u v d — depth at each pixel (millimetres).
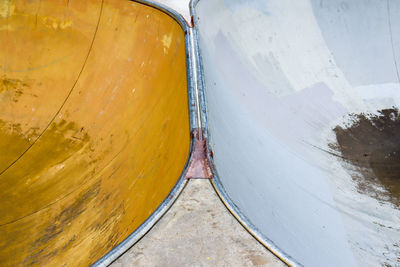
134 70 5832
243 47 6590
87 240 3977
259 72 6422
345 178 5125
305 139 5707
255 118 5488
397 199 4762
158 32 5875
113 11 6441
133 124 5160
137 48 6027
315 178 4969
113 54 6156
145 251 2521
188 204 2904
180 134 3842
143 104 5281
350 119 6203
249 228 2650
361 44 6953
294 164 5059
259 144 4918
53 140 5605
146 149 4547
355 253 4008
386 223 4438
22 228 4547
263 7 7090
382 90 6551
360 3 7137
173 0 7953
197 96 3875
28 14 6613
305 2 7215
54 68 6301
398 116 6152
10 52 6395
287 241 3445
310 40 7012
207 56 5363
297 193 4516
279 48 6855
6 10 6555
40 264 4039
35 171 5227
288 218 3896
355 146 5707
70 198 4750
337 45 7000
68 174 5105
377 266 3904
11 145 5613
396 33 6848
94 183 4797
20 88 6152
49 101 6047
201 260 2428
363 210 4598
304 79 6625
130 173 4465
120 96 5691
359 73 6758
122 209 3988
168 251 2510
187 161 3283
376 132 5945
